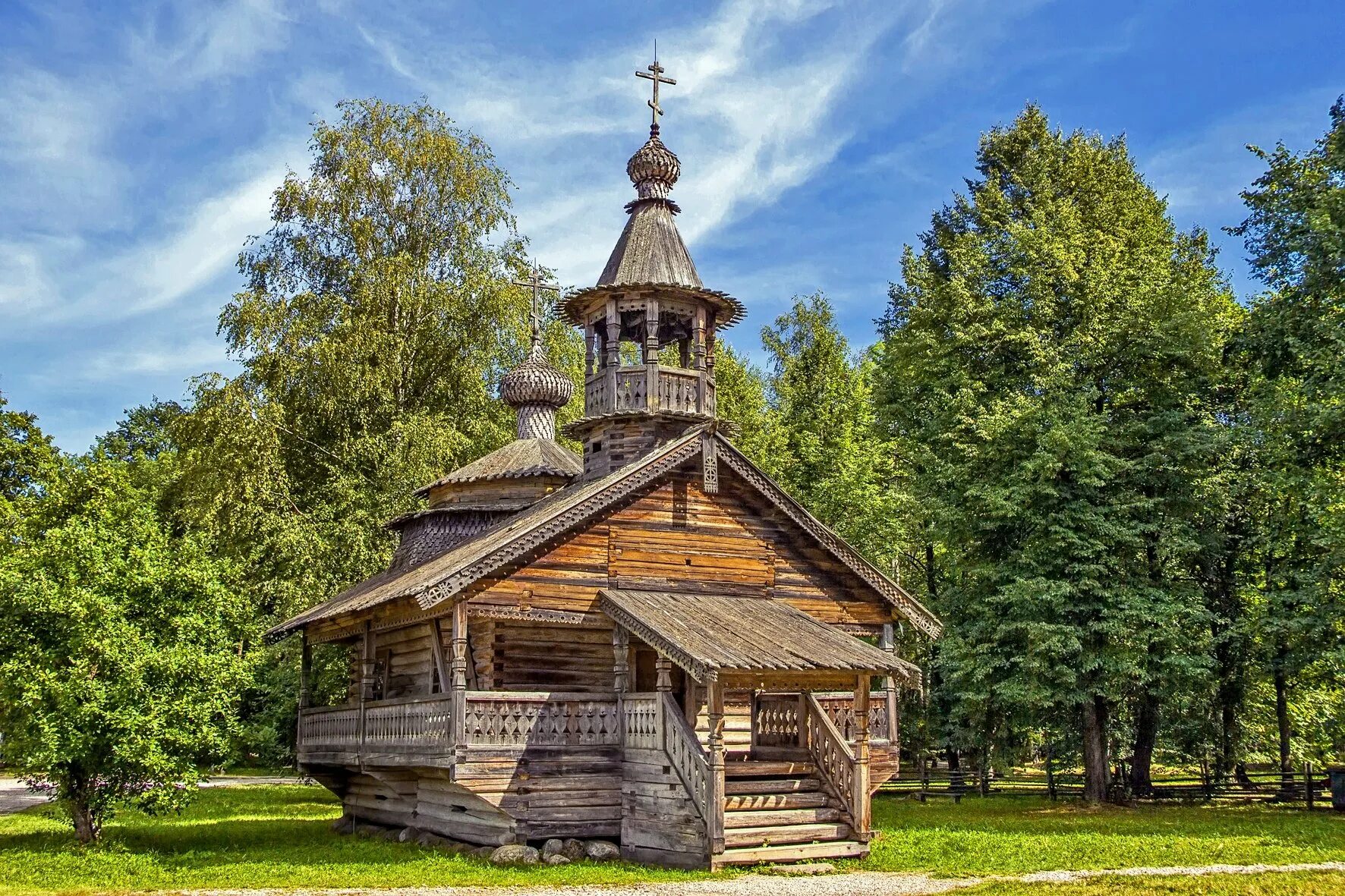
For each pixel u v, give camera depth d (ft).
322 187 134.82
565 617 74.28
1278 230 106.22
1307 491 96.89
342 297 131.54
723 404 171.32
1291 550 108.06
